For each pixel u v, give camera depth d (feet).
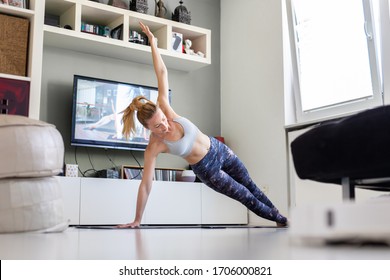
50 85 15.93
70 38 15.31
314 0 15.87
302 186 15.35
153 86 18.24
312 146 3.62
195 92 19.40
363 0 14.20
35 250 3.92
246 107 18.61
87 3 15.39
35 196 7.84
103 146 15.90
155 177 16.25
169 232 8.06
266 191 17.24
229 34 19.84
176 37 17.49
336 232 2.59
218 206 17.15
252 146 18.15
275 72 17.35
